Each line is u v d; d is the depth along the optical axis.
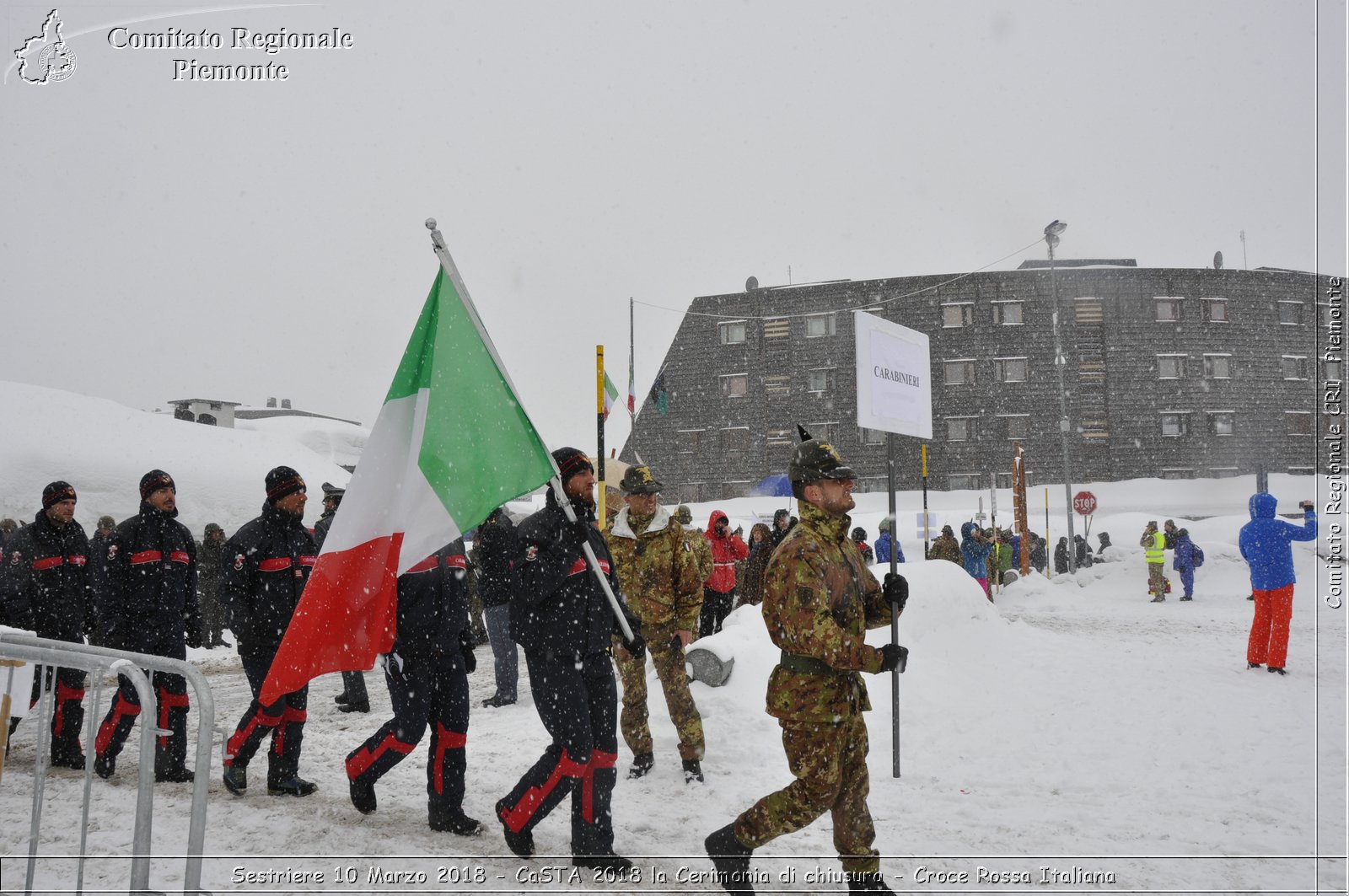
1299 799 4.98
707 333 53.66
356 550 4.17
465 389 4.38
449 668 4.64
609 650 4.27
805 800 3.54
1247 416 50.97
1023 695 7.68
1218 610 17.48
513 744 6.50
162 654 5.57
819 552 3.55
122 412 19.69
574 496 4.49
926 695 7.52
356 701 8.02
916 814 4.85
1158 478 50.28
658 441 54.00
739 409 52.91
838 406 51.38
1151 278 51.06
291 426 40.84
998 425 50.41
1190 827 4.58
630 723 5.75
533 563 4.10
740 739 6.29
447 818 4.54
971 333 50.81
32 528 6.12
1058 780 5.45
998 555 22.17
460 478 4.30
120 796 5.13
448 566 4.73
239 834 4.40
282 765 5.22
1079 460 50.19
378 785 5.46
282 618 5.30
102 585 5.48
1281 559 8.90
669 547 5.71
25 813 4.73
